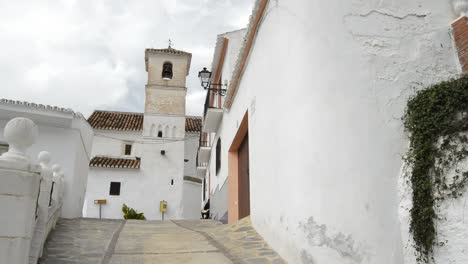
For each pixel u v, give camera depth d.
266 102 7.72
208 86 14.98
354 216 4.98
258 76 8.59
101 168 21.69
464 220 4.16
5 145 9.62
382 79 5.53
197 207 25.08
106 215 21.00
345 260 4.88
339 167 5.19
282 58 6.70
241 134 11.26
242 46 9.51
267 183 7.42
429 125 4.79
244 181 11.10
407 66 5.66
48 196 6.02
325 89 5.54
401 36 5.79
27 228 3.79
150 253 6.62
